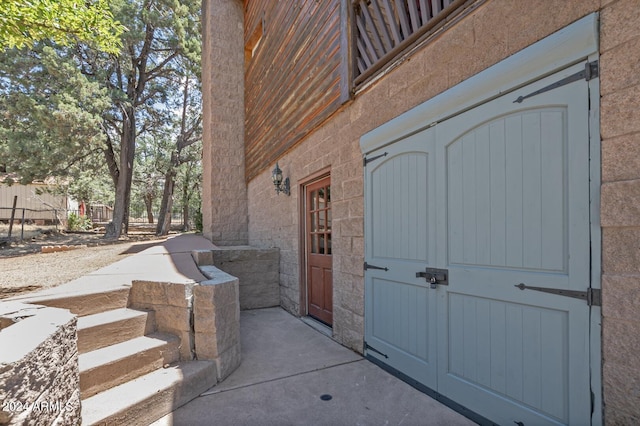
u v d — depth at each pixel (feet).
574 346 5.15
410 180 8.39
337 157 11.68
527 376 5.81
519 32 5.90
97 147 42.73
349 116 10.99
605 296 4.78
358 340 10.48
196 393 7.75
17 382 4.02
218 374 8.48
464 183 6.97
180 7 44.24
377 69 9.46
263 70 21.22
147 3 44.21
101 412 6.01
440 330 7.52
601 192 4.82
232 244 26.81
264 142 20.94
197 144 61.93
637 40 4.48
